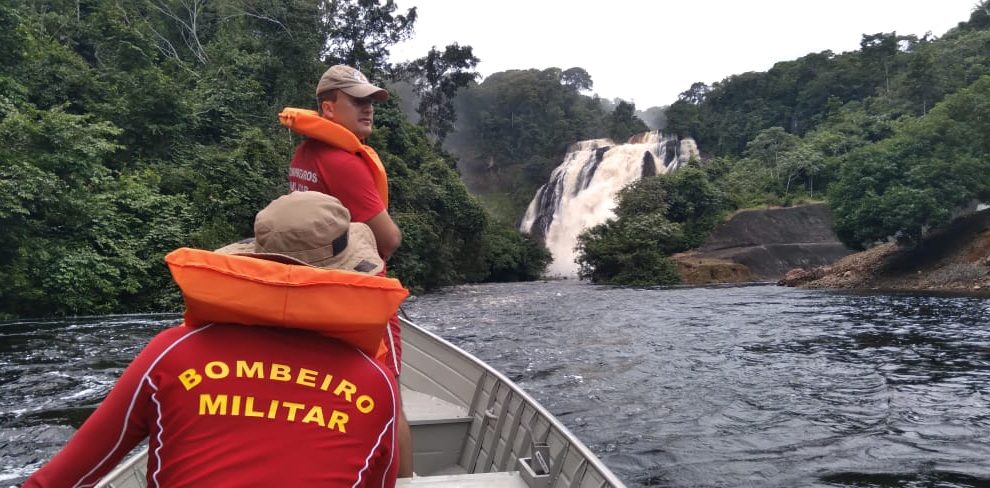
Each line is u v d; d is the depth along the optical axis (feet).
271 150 80.89
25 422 23.07
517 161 256.73
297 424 4.57
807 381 30.60
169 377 4.60
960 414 24.62
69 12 100.22
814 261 127.03
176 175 70.90
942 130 90.38
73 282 54.08
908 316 53.83
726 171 177.17
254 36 110.32
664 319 55.21
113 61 82.58
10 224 51.31
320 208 5.42
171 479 4.46
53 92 72.23
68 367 32.53
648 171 183.21
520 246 170.50
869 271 91.25
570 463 10.82
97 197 59.11
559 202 200.95
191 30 114.21
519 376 32.14
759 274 123.34
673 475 18.90
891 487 17.76
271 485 4.38
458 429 14.97
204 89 91.50
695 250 132.87
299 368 4.72
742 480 18.47
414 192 105.70
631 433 22.90
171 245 62.03
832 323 50.67
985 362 34.24
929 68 177.99
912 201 87.10
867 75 216.95
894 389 28.66
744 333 46.16
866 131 175.52
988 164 86.99
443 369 16.88
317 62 103.09
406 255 95.35
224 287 4.52
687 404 26.68
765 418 24.59
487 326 51.49
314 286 4.59
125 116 73.72
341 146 8.64
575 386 29.96
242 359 4.67
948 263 85.92
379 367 5.01
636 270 118.32
